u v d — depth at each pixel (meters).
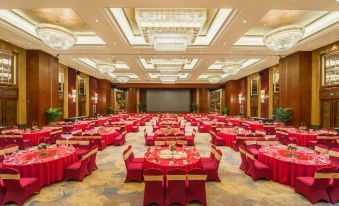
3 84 10.38
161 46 8.41
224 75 22.89
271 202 4.54
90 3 6.23
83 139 7.39
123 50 11.53
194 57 13.07
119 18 8.52
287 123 12.38
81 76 19.84
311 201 4.48
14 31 8.59
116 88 28.81
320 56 11.14
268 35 7.53
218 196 4.82
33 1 6.03
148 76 21.81
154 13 6.39
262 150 6.29
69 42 7.51
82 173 5.70
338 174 4.38
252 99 20.66
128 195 4.85
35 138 9.26
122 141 10.38
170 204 4.31
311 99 11.61
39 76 11.53
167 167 4.86
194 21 6.61
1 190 4.39
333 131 9.84
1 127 10.12
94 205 4.40
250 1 6.10
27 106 11.44
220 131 10.64
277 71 16.36
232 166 6.93
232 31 8.54
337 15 8.22
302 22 9.02
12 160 5.28
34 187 4.76
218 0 6.05
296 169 5.18
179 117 26.09
